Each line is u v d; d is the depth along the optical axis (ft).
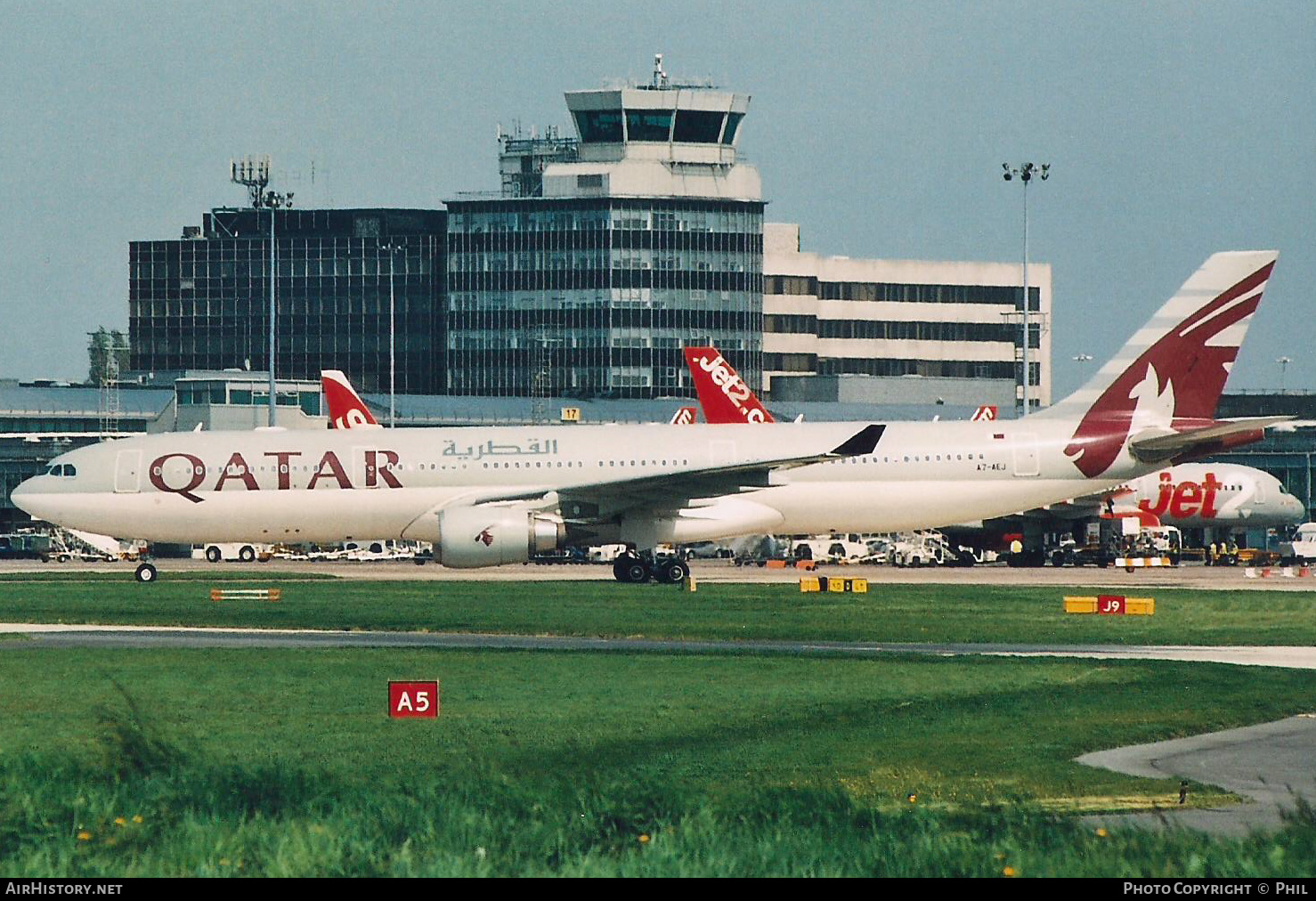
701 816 263.49
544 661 500.74
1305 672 471.21
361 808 274.16
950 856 241.76
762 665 488.85
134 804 280.31
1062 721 383.24
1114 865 234.17
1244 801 295.69
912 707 403.75
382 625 626.23
